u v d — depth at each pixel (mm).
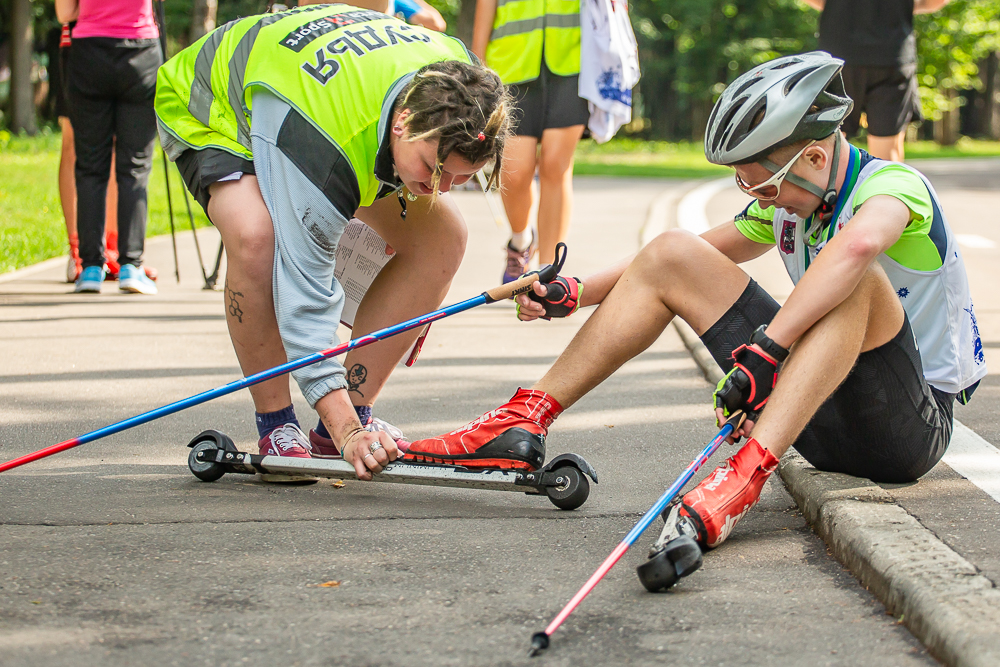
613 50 6430
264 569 2711
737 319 3059
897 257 3094
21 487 3389
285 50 3178
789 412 2832
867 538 2658
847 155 2984
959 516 2889
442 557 2818
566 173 6656
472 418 4348
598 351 3186
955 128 45188
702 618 2428
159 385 4832
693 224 10320
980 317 6469
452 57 3230
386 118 3057
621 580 2670
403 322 3395
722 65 44750
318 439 3680
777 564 2777
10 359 5258
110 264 7605
